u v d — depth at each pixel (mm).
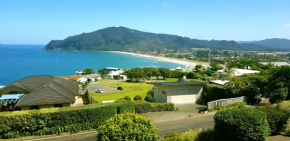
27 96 26422
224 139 10820
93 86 71438
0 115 16453
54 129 17438
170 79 93562
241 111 10750
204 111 23062
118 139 9391
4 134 16516
